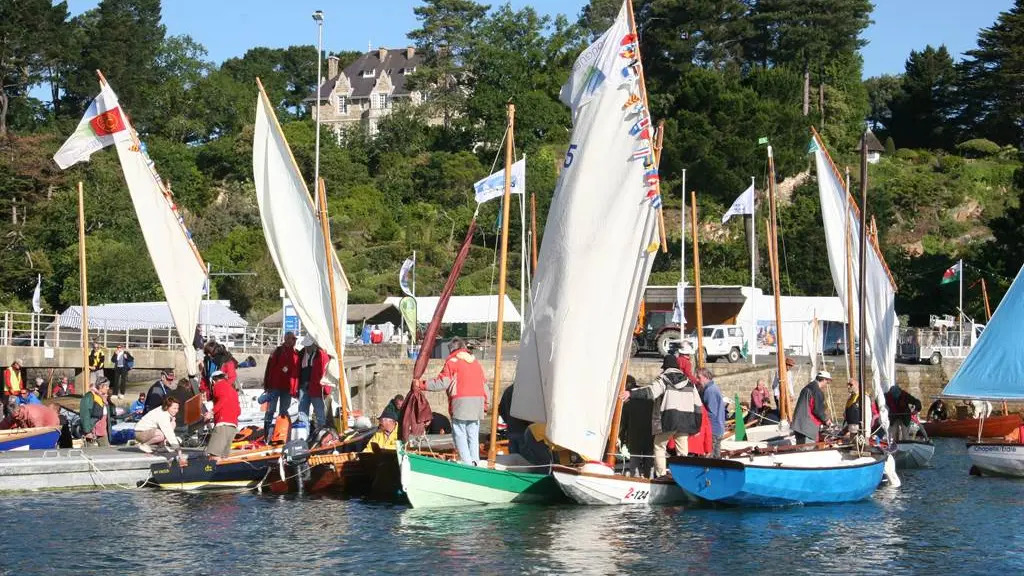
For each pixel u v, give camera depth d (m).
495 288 93.38
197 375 33.00
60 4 125.88
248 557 19.84
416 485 24.11
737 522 23.31
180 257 32.66
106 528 22.42
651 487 24.92
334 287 29.28
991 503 26.80
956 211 111.38
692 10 119.50
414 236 103.81
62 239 90.94
